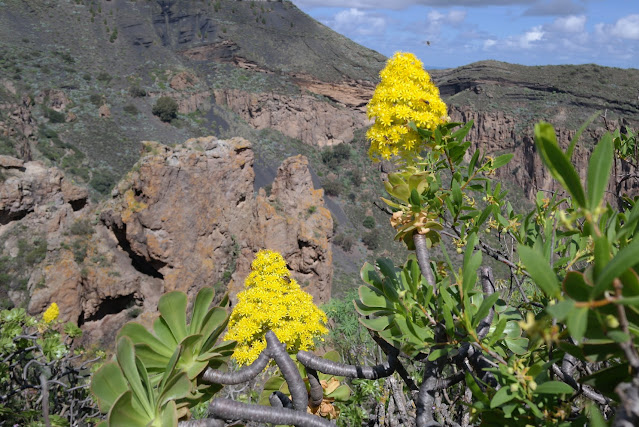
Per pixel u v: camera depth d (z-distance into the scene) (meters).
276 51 178.75
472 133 142.62
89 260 55.66
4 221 52.84
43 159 107.81
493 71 150.50
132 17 176.88
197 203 59.75
